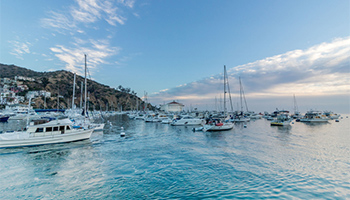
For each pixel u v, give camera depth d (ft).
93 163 56.65
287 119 194.90
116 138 101.55
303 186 40.55
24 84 507.71
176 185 41.32
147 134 119.96
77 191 38.37
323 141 96.78
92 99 594.65
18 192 37.81
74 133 83.61
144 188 39.78
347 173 49.14
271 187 39.96
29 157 61.77
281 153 70.33
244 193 37.06
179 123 176.86
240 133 127.03
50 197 35.91
